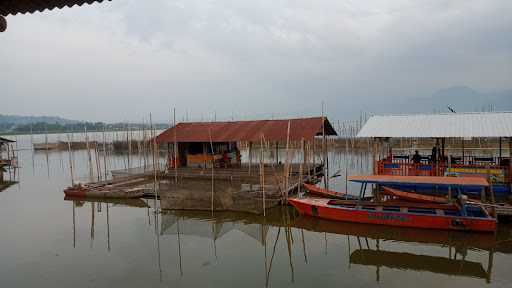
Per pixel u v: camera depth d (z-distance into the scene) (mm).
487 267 11961
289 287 10695
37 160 51688
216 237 15594
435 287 10625
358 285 10797
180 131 30938
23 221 18656
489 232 14039
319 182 27719
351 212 16156
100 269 12273
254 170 27703
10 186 30031
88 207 21656
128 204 22281
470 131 17656
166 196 19641
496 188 17172
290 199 17969
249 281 11156
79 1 5254
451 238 14445
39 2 5148
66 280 11492
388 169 19453
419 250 13523
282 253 13531
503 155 34812
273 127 28156
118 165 43562
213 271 11961
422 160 23016
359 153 45906
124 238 15555
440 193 18125
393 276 11414
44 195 25688
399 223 15281
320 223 17062
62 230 16859
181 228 16938
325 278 11312
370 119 21422
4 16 5500
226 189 19297
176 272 11922
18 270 12312
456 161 20875
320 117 27922
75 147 68938
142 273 11875
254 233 16047
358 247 14016
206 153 29891
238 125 30172
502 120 18094
